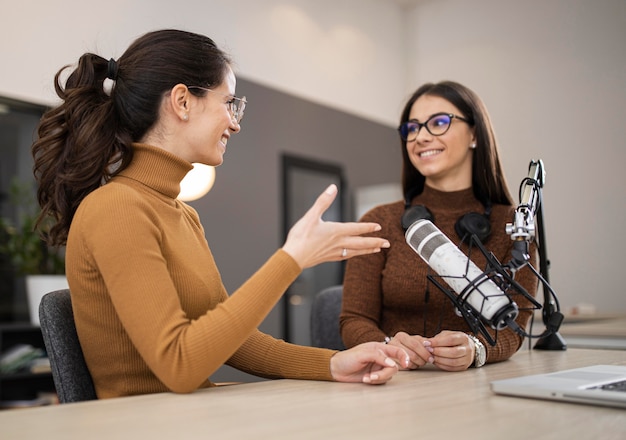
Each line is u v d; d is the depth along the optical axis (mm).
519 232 1132
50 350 1188
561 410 840
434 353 1313
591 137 5102
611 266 4938
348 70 5586
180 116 1235
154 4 4129
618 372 1093
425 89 1979
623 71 5004
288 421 781
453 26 5887
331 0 5504
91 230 1072
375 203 5426
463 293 1116
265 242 4559
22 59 3439
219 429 737
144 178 1233
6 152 3635
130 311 1022
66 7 3652
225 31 4605
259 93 4676
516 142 5449
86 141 1207
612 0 5082
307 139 5016
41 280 3406
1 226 3592
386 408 865
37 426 759
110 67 1250
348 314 1797
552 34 5348
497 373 1267
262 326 4453
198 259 1280
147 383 1165
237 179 4414
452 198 1903
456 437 694
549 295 1749
